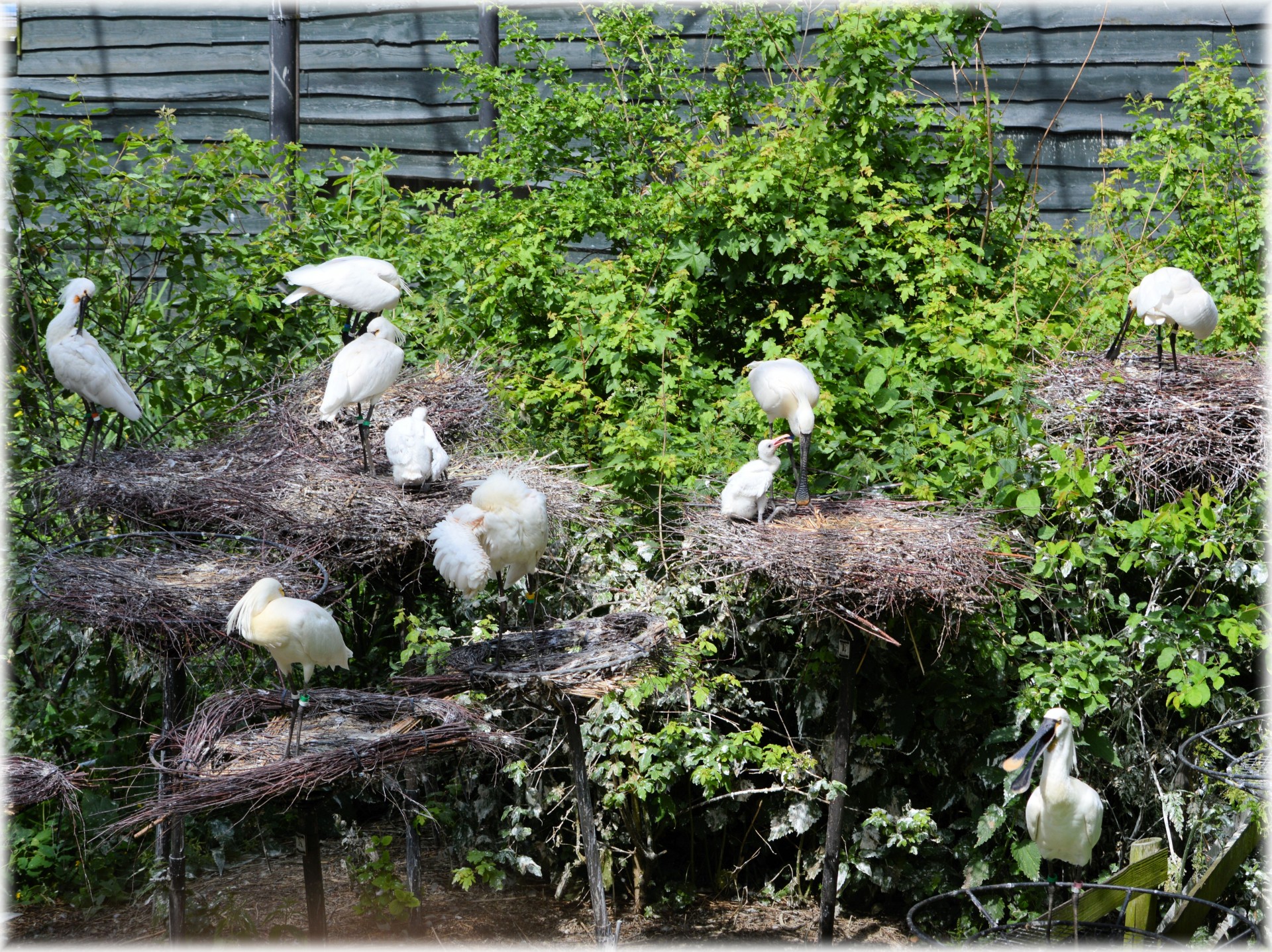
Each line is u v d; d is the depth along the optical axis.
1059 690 6.14
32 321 7.80
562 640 5.47
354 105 12.96
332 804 7.77
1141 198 9.45
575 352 7.80
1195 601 6.96
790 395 6.52
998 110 9.41
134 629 5.12
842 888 6.86
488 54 11.59
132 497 6.29
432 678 5.21
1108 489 6.77
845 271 7.94
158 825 5.97
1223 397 6.55
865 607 5.85
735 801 6.98
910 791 6.91
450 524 5.21
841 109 8.20
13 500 7.11
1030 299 8.04
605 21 10.77
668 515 7.09
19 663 7.47
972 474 6.74
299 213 9.41
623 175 9.64
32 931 6.52
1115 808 6.71
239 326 8.55
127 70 13.38
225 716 5.00
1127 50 11.32
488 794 7.07
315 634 4.61
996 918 6.51
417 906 6.20
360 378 6.44
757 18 10.00
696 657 6.52
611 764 6.45
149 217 8.12
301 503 6.41
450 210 10.73
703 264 7.85
